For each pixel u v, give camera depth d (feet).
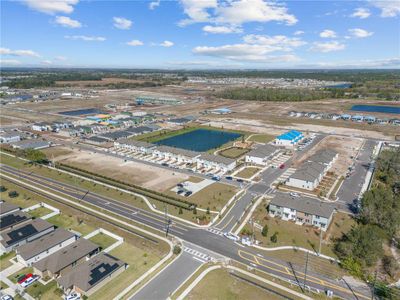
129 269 189.78
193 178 349.82
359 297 167.94
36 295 167.53
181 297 165.99
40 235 225.76
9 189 314.76
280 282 179.22
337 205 283.38
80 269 180.04
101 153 446.60
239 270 189.88
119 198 294.87
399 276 184.44
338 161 412.36
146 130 587.68
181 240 223.71
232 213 266.77
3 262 197.98
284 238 226.79
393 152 390.63
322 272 188.75
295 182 326.65
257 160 403.34
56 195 301.02
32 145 467.11
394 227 227.40
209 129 617.21
